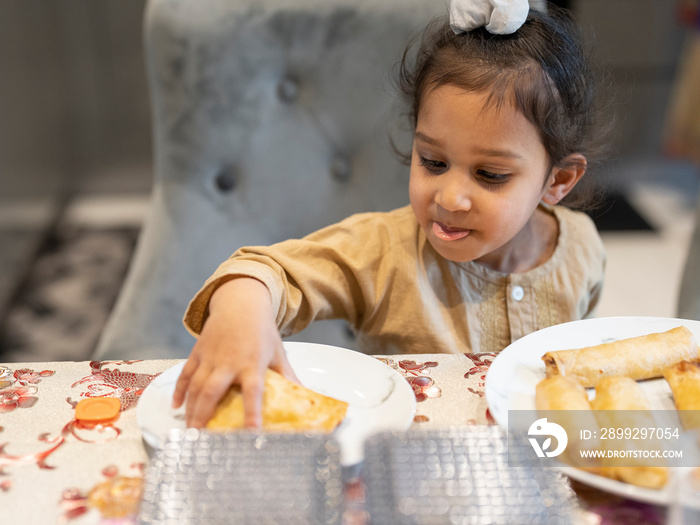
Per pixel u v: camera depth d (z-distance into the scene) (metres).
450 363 0.62
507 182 0.69
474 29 0.72
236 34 1.00
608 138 0.91
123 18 2.24
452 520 0.39
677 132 2.30
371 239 0.80
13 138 2.00
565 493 0.42
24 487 0.45
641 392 0.50
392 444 0.45
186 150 1.03
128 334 0.98
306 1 1.01
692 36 2.13
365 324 0.84
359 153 1.11
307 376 0.58
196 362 0.54
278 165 1.09
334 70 1.05
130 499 0.44
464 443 0.45
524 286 0.84
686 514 0.37
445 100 0.67
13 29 2.00
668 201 2.42
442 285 0.82
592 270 0.89
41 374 0.59
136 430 0.52
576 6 2.08
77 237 2.30
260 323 0.55
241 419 0.49
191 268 1.05
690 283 1.01
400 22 1.03
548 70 0.69
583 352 0.57
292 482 0.41
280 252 0.73
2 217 1.92
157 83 1.01
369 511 0.39
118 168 2.48
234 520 0.39
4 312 1.91
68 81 2.31
